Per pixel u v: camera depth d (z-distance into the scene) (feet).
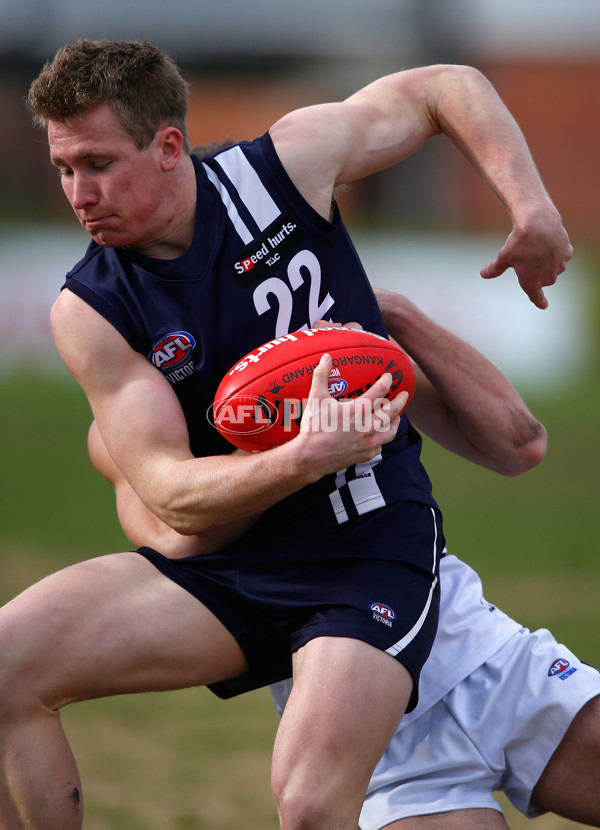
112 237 26.84
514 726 31.48
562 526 95.35
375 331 30.50
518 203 29.14
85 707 58.39
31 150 239.71
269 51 248.32
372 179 239.71
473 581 34.58
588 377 144.46
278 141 29.19
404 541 28.89
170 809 42.32
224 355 28.19
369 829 31.01
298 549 28.50
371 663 26.02
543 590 74.84
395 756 31.76
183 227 27.68
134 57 25.94
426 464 125.08
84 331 27.45
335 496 28.86
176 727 54.54
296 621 27.71
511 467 36.42
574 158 258.78
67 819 25.95
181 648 27.32
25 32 240.12
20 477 110.01
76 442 124.06
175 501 26.35
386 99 30.96
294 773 24.77
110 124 25.53
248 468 25.25
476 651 32.48
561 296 143.43
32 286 137.80
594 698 31.19
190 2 251.39
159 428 27.04
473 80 31.04
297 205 28.63
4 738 25.70
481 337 139.74
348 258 30.17
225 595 28.43
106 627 26.58
